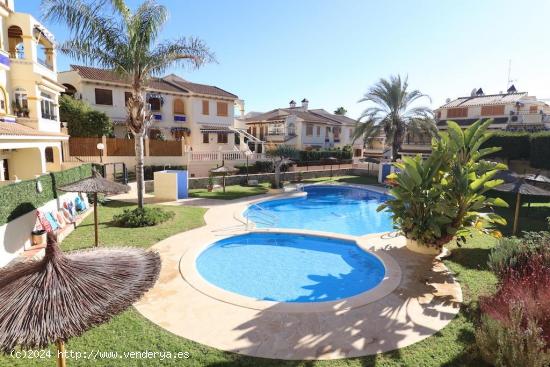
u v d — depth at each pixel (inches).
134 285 158.7
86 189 388.5
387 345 229.9
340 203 962.1
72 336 125.4
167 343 227.0
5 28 707.4
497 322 212.2
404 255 426.0
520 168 1024.2
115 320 254.8
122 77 567.2
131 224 535.5
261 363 208.5
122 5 503.2
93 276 152.3
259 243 533.3
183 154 1183.6
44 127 787.4
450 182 405.7
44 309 128.7
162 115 1401.3
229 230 541.6
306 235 533.6
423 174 412.2
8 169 716.0
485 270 371.6
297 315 269.9
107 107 1238.9
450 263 394.0
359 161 1914.4
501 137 1048.8
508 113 1744.6
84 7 488.7
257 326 251.9
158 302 287.6
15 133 574.6
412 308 283.9
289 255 482.0
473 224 416.2
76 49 511.8
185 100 1469.0
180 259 394.9
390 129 1352.1
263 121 2033.7
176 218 602.5
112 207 676.1
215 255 476.4
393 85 1325.0
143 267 176.9
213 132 1477.6
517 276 264.7
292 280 397.4
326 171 1464.1
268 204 871.1
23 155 720.3
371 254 437.1
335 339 236.4
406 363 210.8
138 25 513.7
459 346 229.5
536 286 232.4
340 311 277.3
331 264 450.6
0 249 335.9
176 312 270.8
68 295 137.0
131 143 1085.8
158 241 466.6
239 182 1134.4
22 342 117.8
